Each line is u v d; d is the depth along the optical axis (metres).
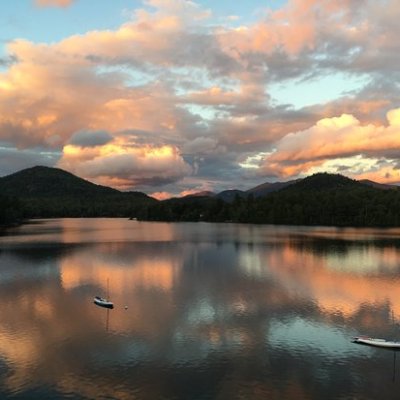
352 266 115.75
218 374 47.22
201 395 42.94
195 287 87.69
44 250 146.38
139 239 192.88
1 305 72.94
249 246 163.62
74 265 114.12
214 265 116.25
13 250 145.50
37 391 43.31
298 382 45.75
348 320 65.94
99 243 172.12
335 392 43.88
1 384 44.66
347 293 83.31
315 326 62.88
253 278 97.75
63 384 44.75
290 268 111.94
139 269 109.00
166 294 81.44
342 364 50.12
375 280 96.25
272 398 42.62
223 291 84.19
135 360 50.47
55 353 52.31
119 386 44.50
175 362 49.91
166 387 44.34
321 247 160.38
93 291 83.62
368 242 179.75
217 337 58.00
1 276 97.69
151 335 58.47
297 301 76.75
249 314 68.50
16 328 61.03
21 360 50.38
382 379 46.62
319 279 97.00
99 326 62.00
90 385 44.62
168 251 146.62
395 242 179.62
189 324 63.19
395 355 52.72
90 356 51.47
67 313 68.44
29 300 76.31
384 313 69.81
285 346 55.09
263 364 49.75
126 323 63.44
